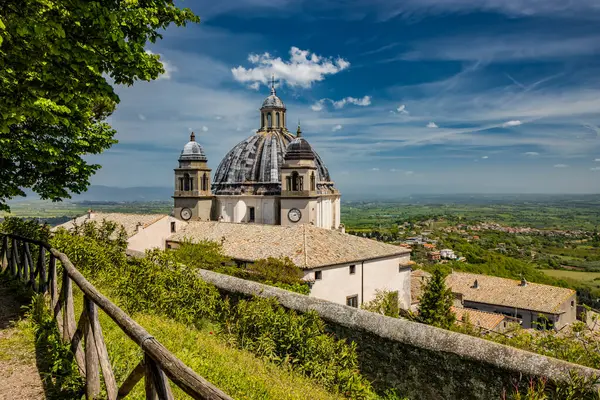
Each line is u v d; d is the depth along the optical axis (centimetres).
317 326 1068
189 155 5712
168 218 4872
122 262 1542
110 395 571
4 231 1952
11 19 796
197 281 1292
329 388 938
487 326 4659
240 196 5494
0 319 1009
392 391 980
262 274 3203
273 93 6072
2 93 894
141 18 1141
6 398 661
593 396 704
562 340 1126
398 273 4434
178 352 878
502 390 824
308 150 5184
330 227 5897
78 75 1003
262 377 860
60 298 891
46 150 1435
